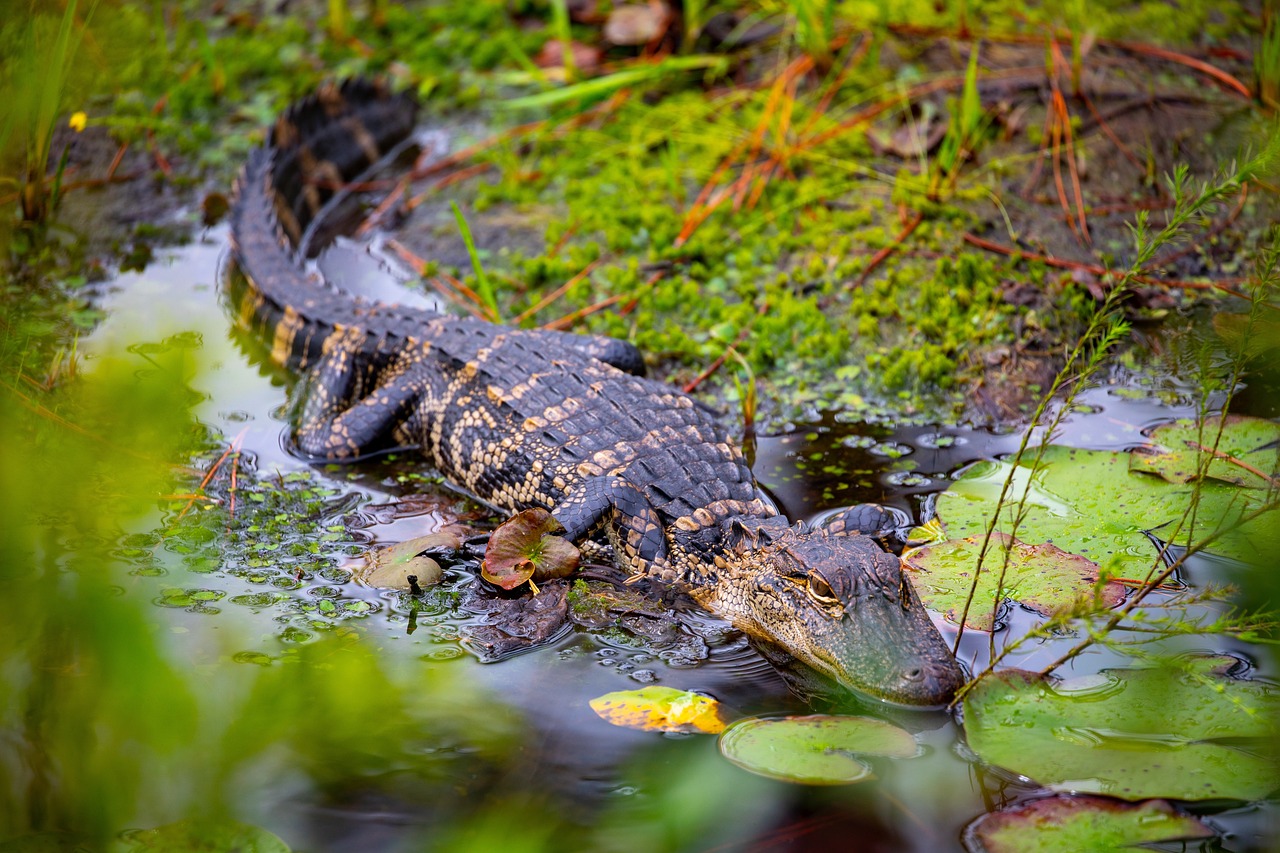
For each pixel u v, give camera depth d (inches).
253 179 493.7
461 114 583.8
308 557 316.5
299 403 401.7
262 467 365.4
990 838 207.5
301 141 528.4
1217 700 237.1
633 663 273.6
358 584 303.9
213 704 239.9
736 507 314.0
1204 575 282.5
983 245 443.8
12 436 204.5
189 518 330.0
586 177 518.9
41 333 402.0
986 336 404.2
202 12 664.4
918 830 212.7
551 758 235.9
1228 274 420.2
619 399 352.5
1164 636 237.8
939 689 243.6
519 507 343.0
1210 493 310.7
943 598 281.7
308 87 591.8
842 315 425.7
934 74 533.6
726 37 581.3
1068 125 482.9
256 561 312.2
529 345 379.2
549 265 455.2
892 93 526.3
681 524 309.9
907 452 359.6
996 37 552.1
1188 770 218.1
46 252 474.0
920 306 421.1
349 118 552.4
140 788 207.9
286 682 245.1
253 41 633.6
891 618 259.0
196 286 465.1
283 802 221.0
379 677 252.7
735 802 220.4
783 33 578.6
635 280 447.2
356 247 494.9
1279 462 299.0
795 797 221.3
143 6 655.1
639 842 211.9
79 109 548.4
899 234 455.2
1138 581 281.4
